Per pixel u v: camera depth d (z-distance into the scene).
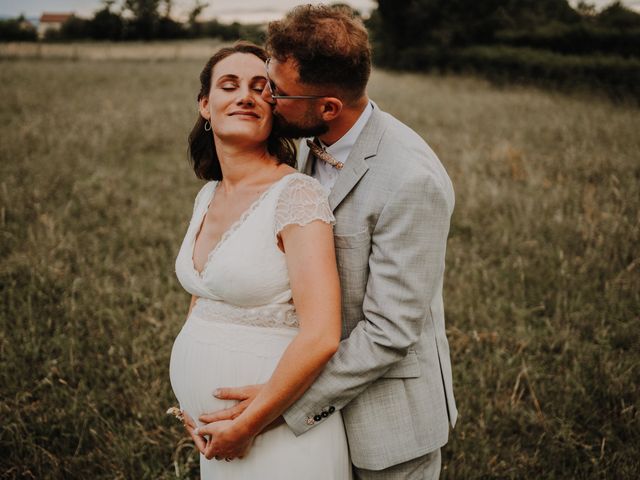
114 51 30.00
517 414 2.85
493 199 5.62
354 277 1.66
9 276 4.08
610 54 18.16
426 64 25.53
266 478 1.69
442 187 1.58
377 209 1.59
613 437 2.67
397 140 1.64
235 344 1.71
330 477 1.73
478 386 3.05
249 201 1.74
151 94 13.69
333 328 1.53
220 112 1.75
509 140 8.51
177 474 2.46
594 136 8.48
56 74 17.78
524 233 4.89
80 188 6.10
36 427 2.74
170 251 4.71
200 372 1.75
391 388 1.72
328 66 1.57
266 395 1.57
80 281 4.03
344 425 1.79
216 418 1.67
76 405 2.84
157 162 7.68
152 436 2.72
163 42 35.22
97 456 2.60
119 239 4.88
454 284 4.12
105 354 3.31
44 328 3.47
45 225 4.94
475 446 2.66
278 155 1.86
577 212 5.20
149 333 3.44
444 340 1.88
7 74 16.72
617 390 2.93
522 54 19.69
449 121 10.45
